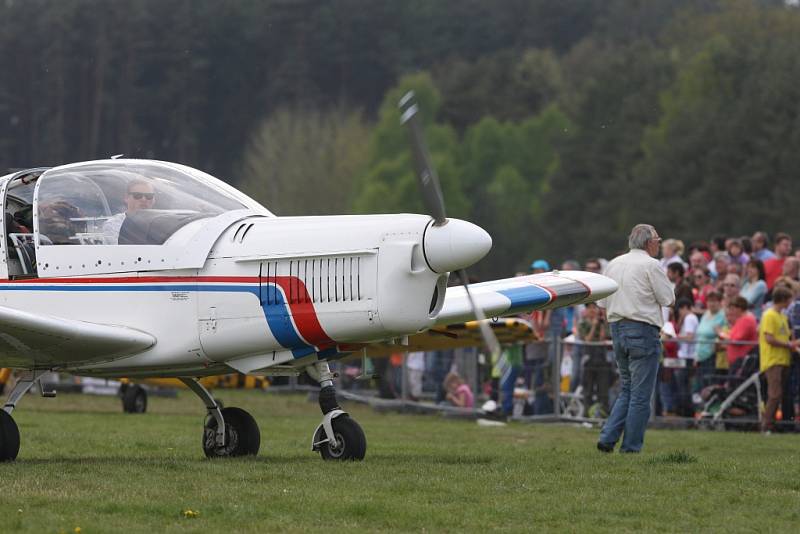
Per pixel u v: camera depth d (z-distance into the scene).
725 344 43.22
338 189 163.88
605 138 161.00
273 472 23.62
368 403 57.56
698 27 185.38
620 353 30.69
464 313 27.06
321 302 25.08
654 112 159.75
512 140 175.38
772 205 129.38
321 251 25.09
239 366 26.16
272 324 25.39
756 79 140.12
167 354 26.05
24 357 25.97
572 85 189.50
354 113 183.88
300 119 178.25
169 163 27.75
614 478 23.84
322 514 19.22
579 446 34.06
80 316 26.55
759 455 30.34
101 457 28.02
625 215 148.12
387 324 24.67
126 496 20.42
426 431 40.19
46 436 33.97
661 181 143.75
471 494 21.53
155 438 33.91
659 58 167.12
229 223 26.34
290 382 65.31
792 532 18.70
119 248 26.39
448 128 172.12
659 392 43.84
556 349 47.31
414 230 24.58
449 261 24.33
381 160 160.00
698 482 23.56
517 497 21.30
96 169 27.34
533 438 37.53
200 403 56.28
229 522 18.47
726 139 135.38
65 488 21.20
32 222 27.36
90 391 60.12
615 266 30.86
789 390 41.03
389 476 23.45
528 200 167.75
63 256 26.72
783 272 44.56
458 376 51.03
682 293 45.66
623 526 18.97
